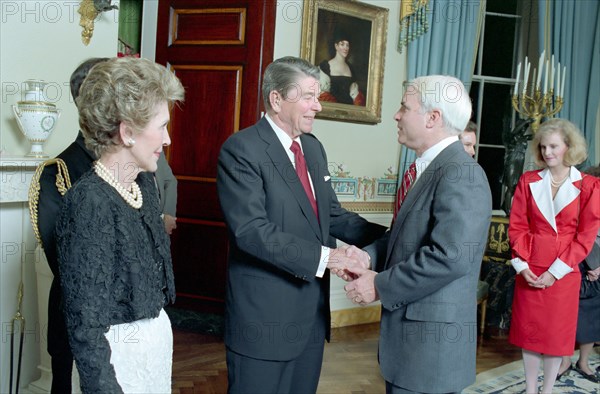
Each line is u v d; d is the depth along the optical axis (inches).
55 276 74.1
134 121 51.4
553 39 217.2
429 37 201.3
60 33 120.9
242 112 163.2
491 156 231.5
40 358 115.7
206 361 146.7
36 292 115.5
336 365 152.1
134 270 52.0
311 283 83.4
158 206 60.0
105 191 51.4
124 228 51.7
